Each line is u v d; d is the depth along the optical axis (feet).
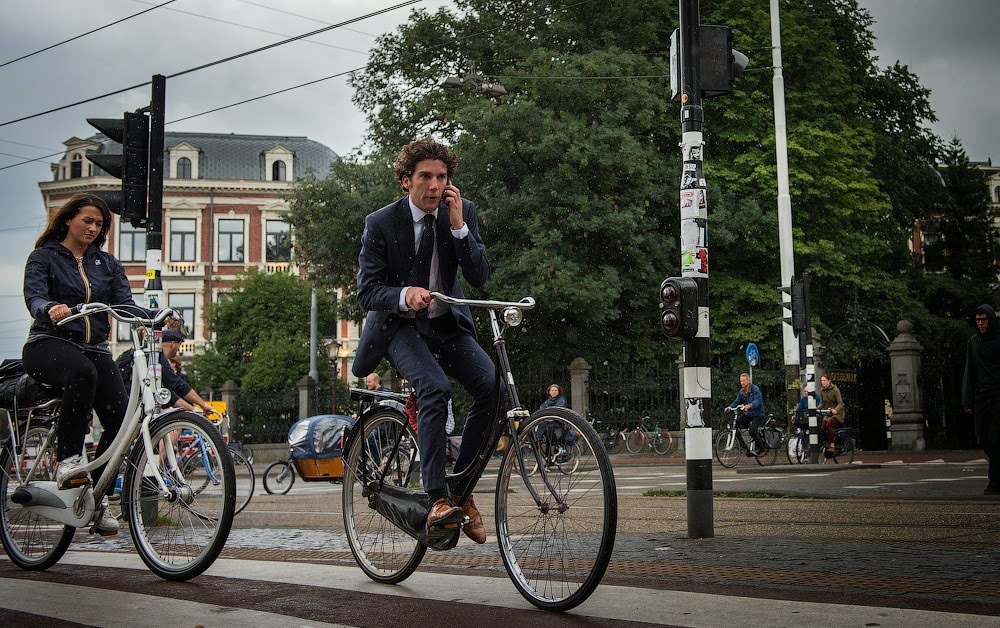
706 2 90.22
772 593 12.13
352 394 14.48
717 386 85.87
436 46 84.74
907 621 10.12
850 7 98.32
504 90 76.43
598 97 77.77
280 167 176.35
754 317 85.10
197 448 14.24
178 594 12.81
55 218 16.61
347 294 87.20
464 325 13.29
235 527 24.86
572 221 74.33
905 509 25.12
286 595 12.59
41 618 11.32
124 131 32.09
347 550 18.13
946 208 137.90
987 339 29.30
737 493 30.96
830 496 29.71
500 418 12.32
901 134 103.30
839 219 88.02
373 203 78.33
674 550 17.03
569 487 11.23
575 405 84.48
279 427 98.02
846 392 85.56
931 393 85.71
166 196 169.48
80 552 18.28
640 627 10.15
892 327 98.84
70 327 16.20
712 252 86.53
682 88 20.10
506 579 13.65
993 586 12.50
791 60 87.35
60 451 15.88
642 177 76.23
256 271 141.79
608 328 86.28
